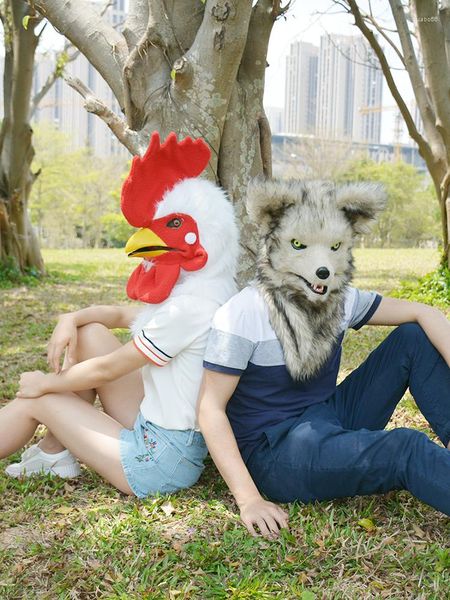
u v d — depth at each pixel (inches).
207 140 157.8
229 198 163.3
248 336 107.1
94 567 98.5
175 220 111.3
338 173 1566.2
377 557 99.3
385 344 117.2
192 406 114.0
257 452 111.3
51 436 126.8
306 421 108.1
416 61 361.1
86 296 416.2
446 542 104.0
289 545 102.1
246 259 158.4
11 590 93.6
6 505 119.0
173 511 112.8
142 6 166.4
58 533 108.3
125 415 125.6
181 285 113.2
